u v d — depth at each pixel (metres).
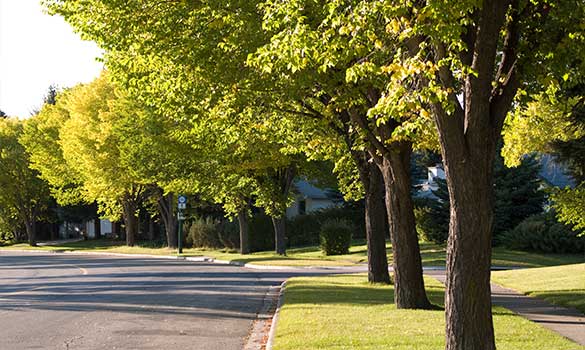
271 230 54.34
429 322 12.62
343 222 45.12
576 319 13.80
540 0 9.40
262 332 13.48
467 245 8.00
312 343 10.45
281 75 15.09
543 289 19.77
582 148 20.34
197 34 15.27
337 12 9.05
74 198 62.47
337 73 14.07
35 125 64.00
